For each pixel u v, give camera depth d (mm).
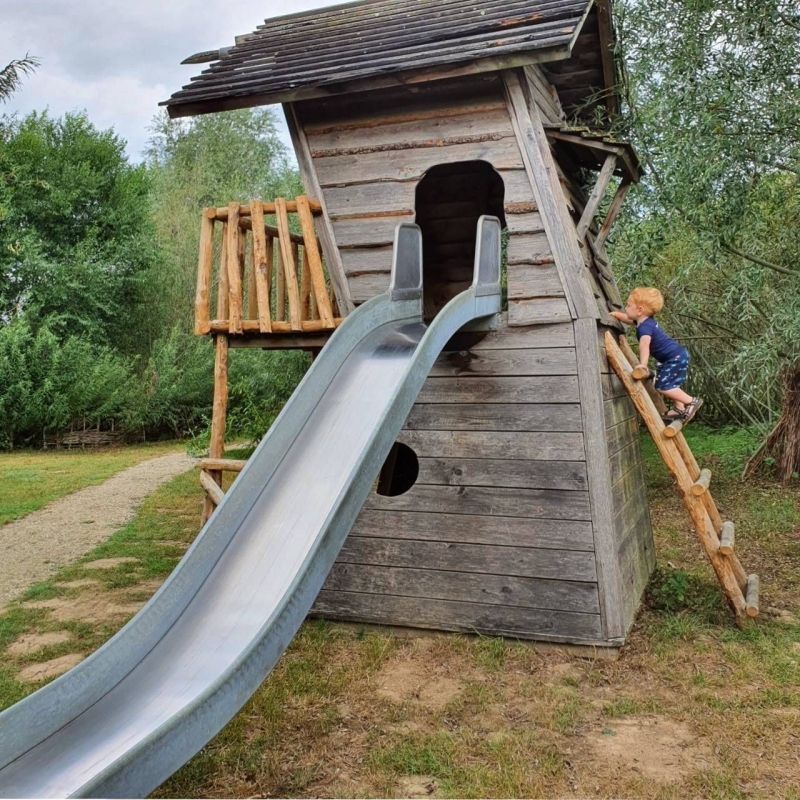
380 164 5469
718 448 12414
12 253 20562
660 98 7711
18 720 2352
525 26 5086
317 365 3980
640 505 6414
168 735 2133
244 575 3141
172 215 25562
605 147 5254
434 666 4762
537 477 5113
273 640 2520
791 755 3605
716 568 5215
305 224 5344
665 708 4121
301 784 3422
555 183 5098
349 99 5496
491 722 4000
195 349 22797
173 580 2992
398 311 4816
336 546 2844
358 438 3656
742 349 8453
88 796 1896
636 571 5723
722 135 7445
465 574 5242
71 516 10094
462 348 5332
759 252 8891
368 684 4457
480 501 5238
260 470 3512
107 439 20578
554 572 5031
